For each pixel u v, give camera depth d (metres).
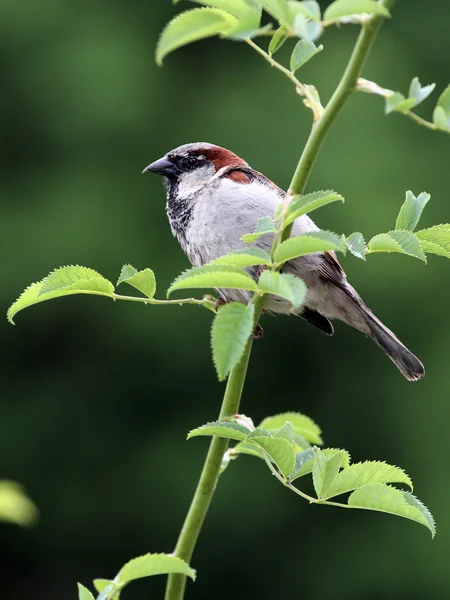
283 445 3.35
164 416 13.39
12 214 13.16
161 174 5.87
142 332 13.14
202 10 3.04
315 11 2.90
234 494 12.86
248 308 2.99
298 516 12.80
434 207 12.52
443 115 2.96
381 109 12.90
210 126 13.32
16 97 13.52
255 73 13.65
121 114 13.44
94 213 13.05
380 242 3.42
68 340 13.45
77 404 13.39
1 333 13.37
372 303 12.70
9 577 13.73
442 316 12.66
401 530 12.56
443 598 12.30
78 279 3.58
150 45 13.83
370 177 12.50
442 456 12.61
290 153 12.92
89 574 13.62
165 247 13.01
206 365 13.12
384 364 13.07
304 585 12.77
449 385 12.66
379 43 13.49
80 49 13.62
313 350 13.16
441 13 13.68
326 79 13.23
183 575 3.46
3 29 13.65
